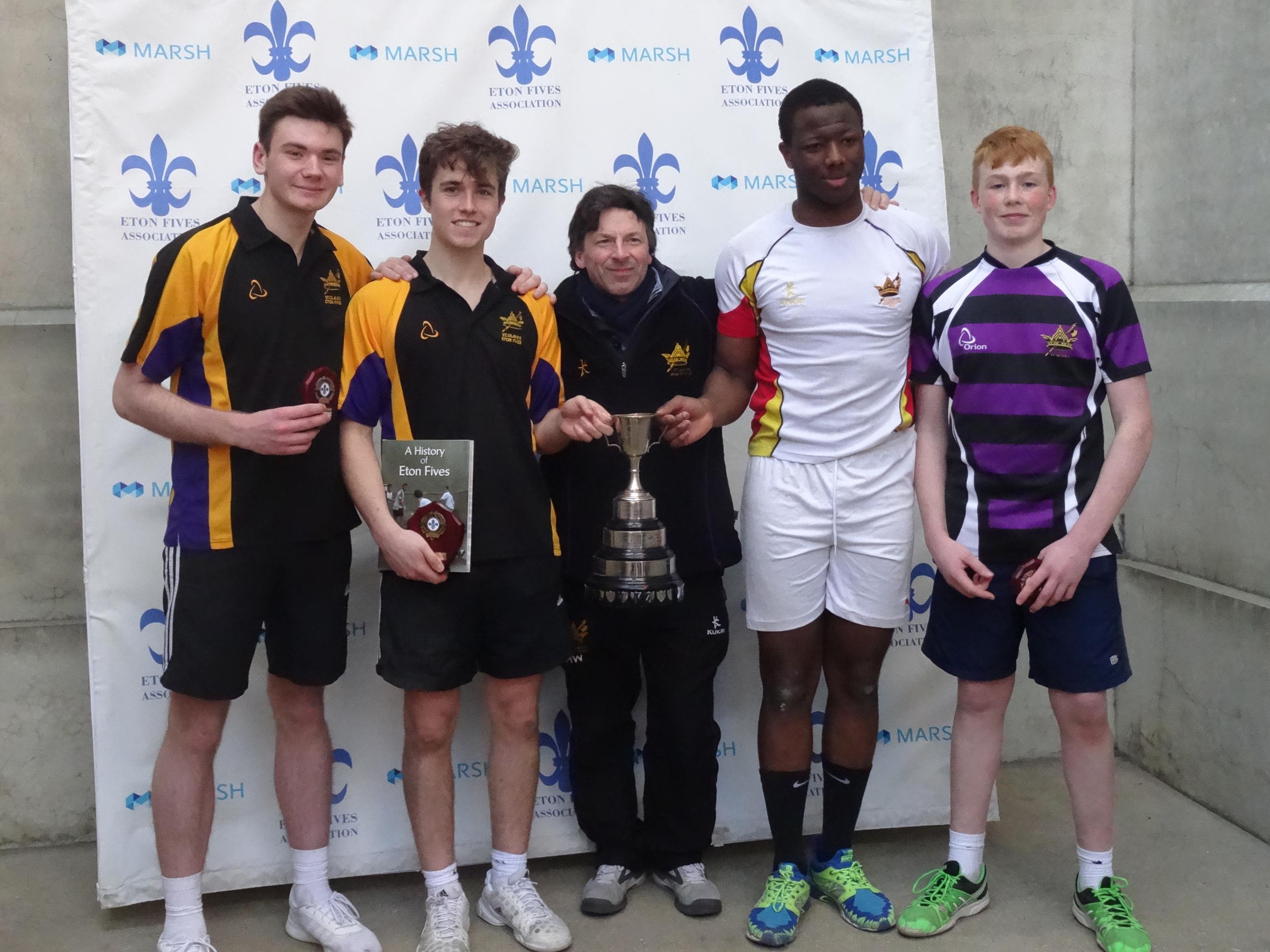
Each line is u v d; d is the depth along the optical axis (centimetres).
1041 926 238
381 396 226
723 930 243
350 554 239
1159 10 308
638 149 274
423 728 232
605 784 257
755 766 283
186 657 218
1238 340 278
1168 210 308
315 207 218
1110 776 234
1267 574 271
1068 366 224
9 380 283
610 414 239
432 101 267
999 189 223
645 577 222
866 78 279
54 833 295
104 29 253
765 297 234
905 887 261
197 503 219
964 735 243
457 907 234
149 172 257
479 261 230
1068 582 219
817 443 235
